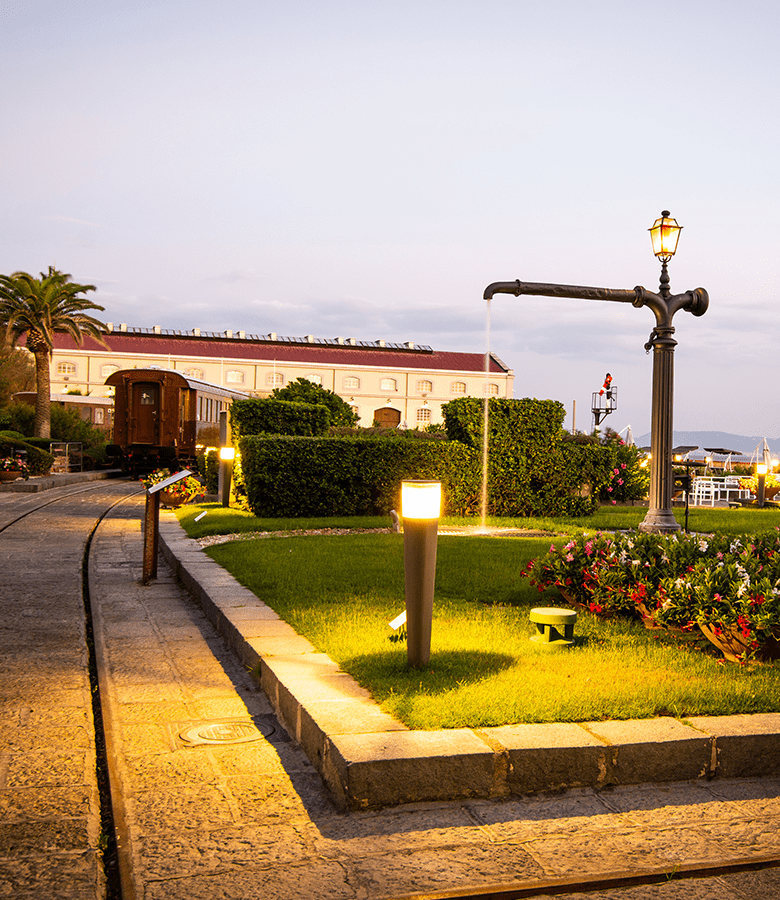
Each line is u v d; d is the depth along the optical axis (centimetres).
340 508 1532
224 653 591
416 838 306
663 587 576
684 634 577
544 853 297
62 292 3775
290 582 763
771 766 369
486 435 1599
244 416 1770
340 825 315
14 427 3850
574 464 1659
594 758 349
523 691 413
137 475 3031
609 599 621
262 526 1270
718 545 647
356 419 5062
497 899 269
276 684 456
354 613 620
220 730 424
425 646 461
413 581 455
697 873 287
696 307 1077
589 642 549
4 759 382
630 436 2291
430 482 454
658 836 311
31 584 867
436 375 7325
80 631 655
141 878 278
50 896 267
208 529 1227
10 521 1479
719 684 448
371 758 329
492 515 1617
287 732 421
